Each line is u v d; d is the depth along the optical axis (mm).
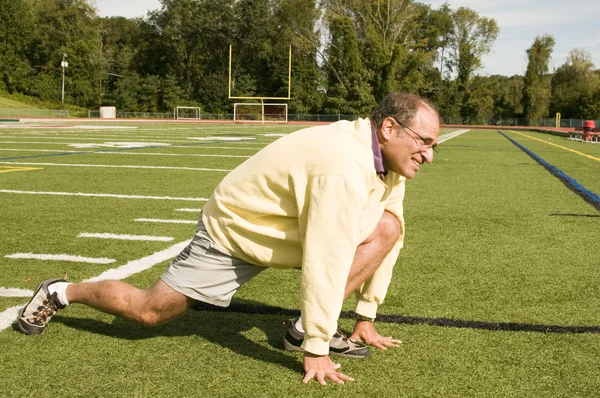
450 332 2680
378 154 2121
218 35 61750
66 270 3582
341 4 57469
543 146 19078
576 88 67000
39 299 2547
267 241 2217
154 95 59844
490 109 62656
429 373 2238
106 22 75375
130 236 4535
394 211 2414
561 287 3396
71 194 6547
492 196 6980
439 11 66000
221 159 11141
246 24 61562
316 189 2029
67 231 4676
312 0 61844
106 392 2043
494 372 2252
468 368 2287
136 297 2365
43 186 7117
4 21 61000
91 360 2318
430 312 2938
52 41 63906
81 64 63781
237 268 2305
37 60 64438
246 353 2412
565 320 2852
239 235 2230
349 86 54125
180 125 36469
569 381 2178
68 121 42500
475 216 5633
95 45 65438
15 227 4789
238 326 2729
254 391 2062
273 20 61688
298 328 2414
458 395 2053
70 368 2242
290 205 2172
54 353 2383
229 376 2186
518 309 3002
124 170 9008
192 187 7285
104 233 4621
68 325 2703
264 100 59500
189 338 2568
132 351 2414
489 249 4301
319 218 2018
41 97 61938
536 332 2689
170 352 2408
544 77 68938
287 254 2236
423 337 2615
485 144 19734
